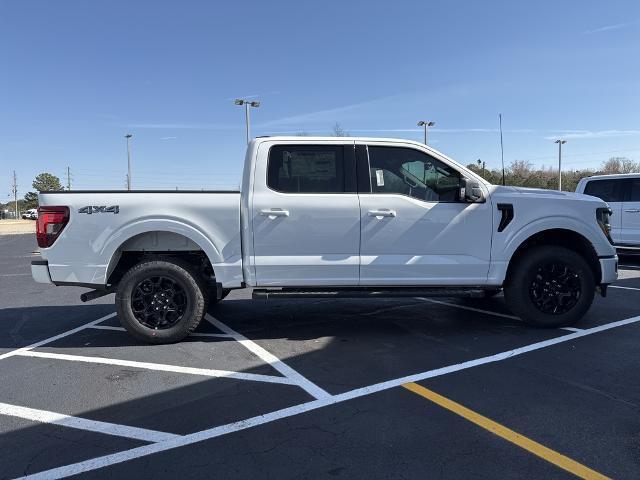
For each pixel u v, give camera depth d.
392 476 2.91
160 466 3.06
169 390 4.29
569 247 6.26
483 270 5.74
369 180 5.65
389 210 5.58
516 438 3.33
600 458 3.07
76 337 6.10
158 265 5.54
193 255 5.96
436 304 7.59
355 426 3.54
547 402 3.90
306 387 4.29
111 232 5.48
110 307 8.09
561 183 52.72
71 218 5.50
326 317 6.87
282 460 3.11
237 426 3.58
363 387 4.27
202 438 3.41
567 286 5.93
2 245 26.53
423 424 3.56
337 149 5.64
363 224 5.57
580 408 3.78
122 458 3.16
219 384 4.40
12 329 6.63
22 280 12.03
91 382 4.50
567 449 3.18
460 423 3.56
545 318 5.95
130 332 5.58
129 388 4.35
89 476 2.96
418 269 5.65
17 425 3.66
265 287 5.69
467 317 6.70
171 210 5.51
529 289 5.91
